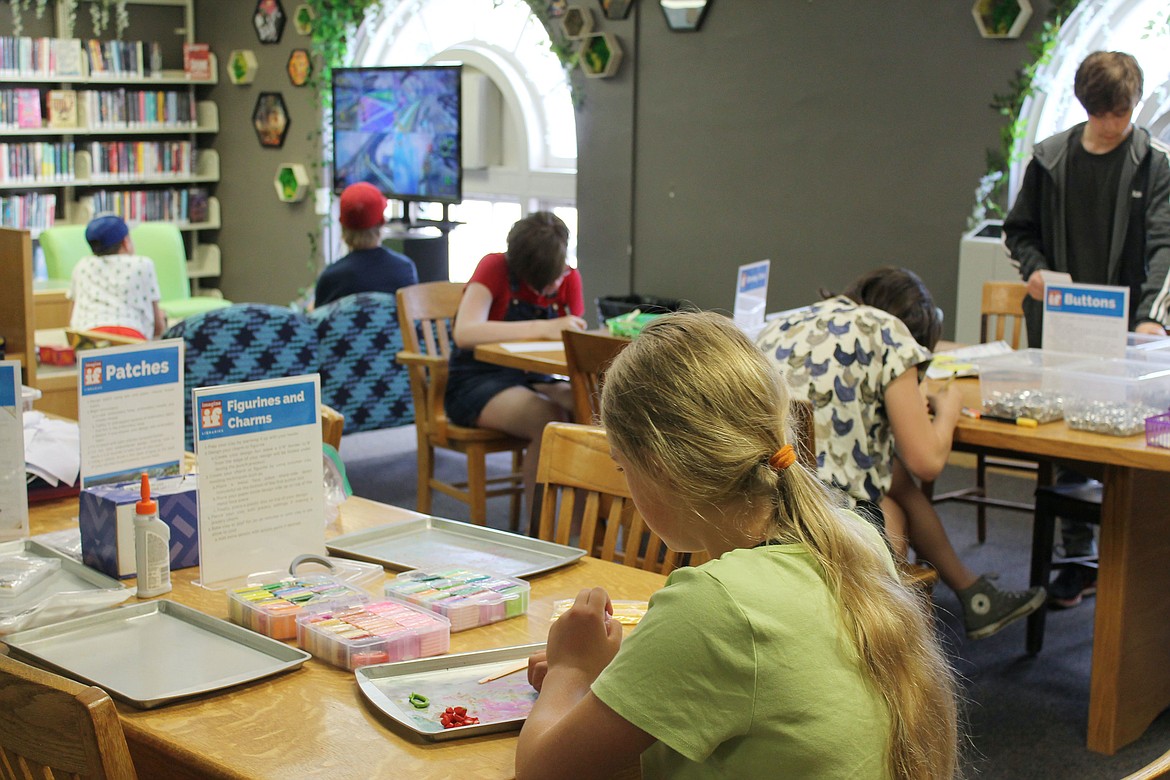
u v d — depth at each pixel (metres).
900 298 2.84
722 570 1.16
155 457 2.04
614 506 2.09
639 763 1.30
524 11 7.48
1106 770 2.75
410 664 1.47
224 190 9.20
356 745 1.29
